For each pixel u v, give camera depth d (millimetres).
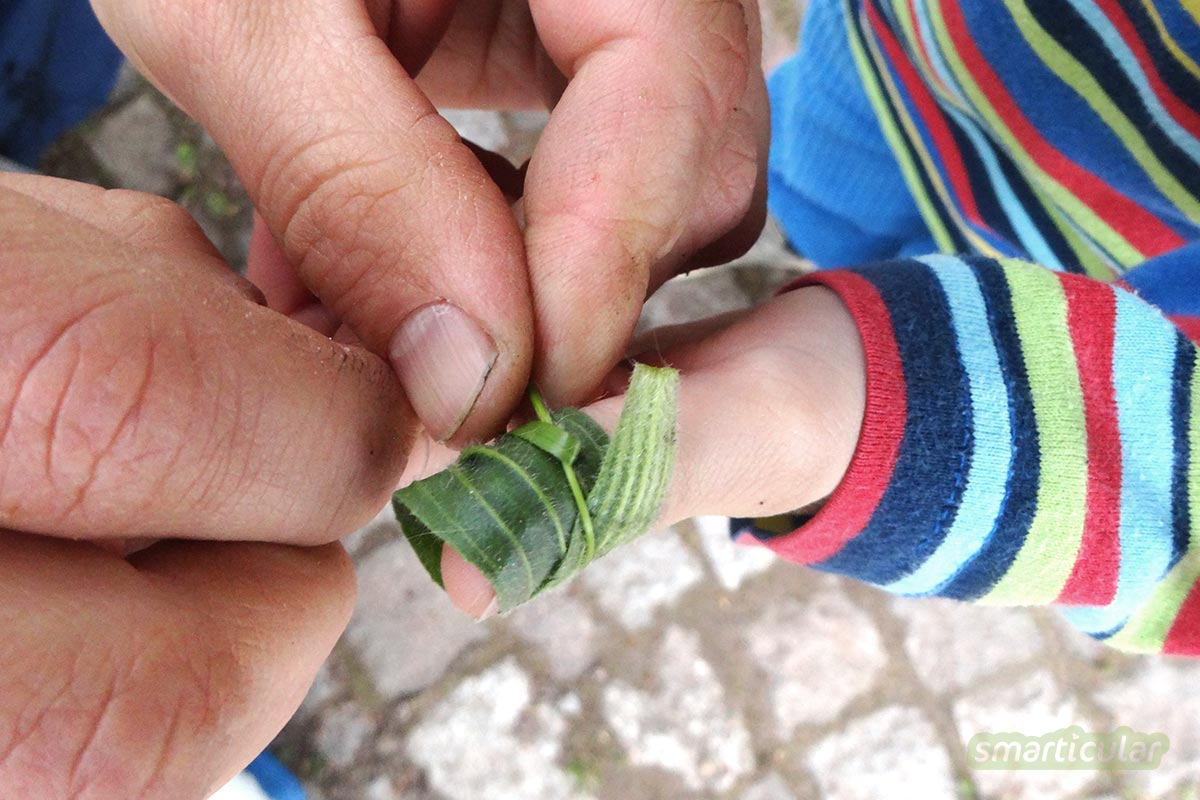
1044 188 274
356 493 183
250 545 175
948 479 201
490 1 246
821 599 442
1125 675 446
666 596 435
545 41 211
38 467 154
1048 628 449
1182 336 215
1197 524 212
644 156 196
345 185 193
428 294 191
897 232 386
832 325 207
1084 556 209
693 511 196
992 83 263
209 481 164
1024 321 209
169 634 160
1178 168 242
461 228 190
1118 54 237
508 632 425
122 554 168
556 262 193
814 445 198
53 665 151
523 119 468
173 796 157
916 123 296
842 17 314
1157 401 209
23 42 451
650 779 417
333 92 194
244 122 198
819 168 370
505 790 409
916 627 444
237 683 164
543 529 174
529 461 176
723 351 207
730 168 229
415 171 192
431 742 412
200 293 164
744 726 426
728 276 468
